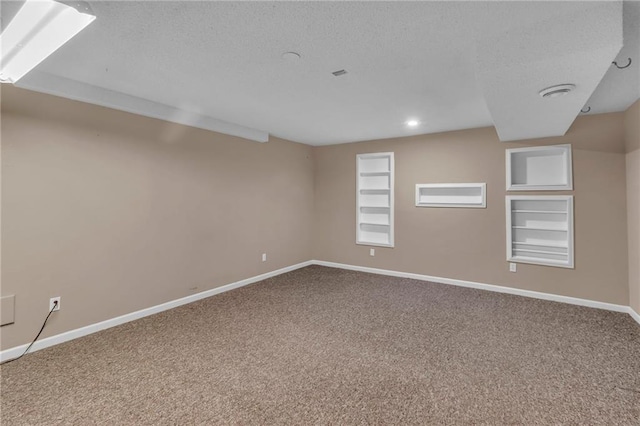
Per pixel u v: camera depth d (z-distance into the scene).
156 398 2.01
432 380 2.21
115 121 3.09
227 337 2.89
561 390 2.09
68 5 1.31
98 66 2.36
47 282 2.67
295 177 5.57
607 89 2.79
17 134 2.49
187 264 3.82
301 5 1.58
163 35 1.90
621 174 3.52
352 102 3.22
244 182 4.59
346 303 3.83
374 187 5.47
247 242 4.66
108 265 3.07
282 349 2.67
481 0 1.49
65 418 1.82
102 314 3.03
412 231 4.96
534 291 4.04
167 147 3.57
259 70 2.42
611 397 2.01
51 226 2.68
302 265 5.77
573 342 2.78
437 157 4.71
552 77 2.04
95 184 2.96
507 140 4.07
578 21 1.57
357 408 1.92
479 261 4.42
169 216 3.61
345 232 5.66
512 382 2.18
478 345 2.73
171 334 2.95
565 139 3.81
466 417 1.83
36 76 2.46
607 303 3.61
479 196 4.48
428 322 3.24
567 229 3.83
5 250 2.45
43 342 2.64
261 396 2.03
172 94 3.01
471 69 2.37
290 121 4.04
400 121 4.01
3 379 2.20
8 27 1.45
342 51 2.09
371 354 2.58
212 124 3.91
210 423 1.79
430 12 1.61
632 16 1.61
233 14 1.67
